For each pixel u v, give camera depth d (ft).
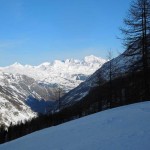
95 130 48.75
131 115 52.85
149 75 82.17
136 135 37.42
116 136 39.78
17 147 61.00
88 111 251.60
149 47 82.48
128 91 101.09
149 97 82.28
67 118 279.90
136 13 85.35
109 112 66.44
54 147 45.65
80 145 40.91
